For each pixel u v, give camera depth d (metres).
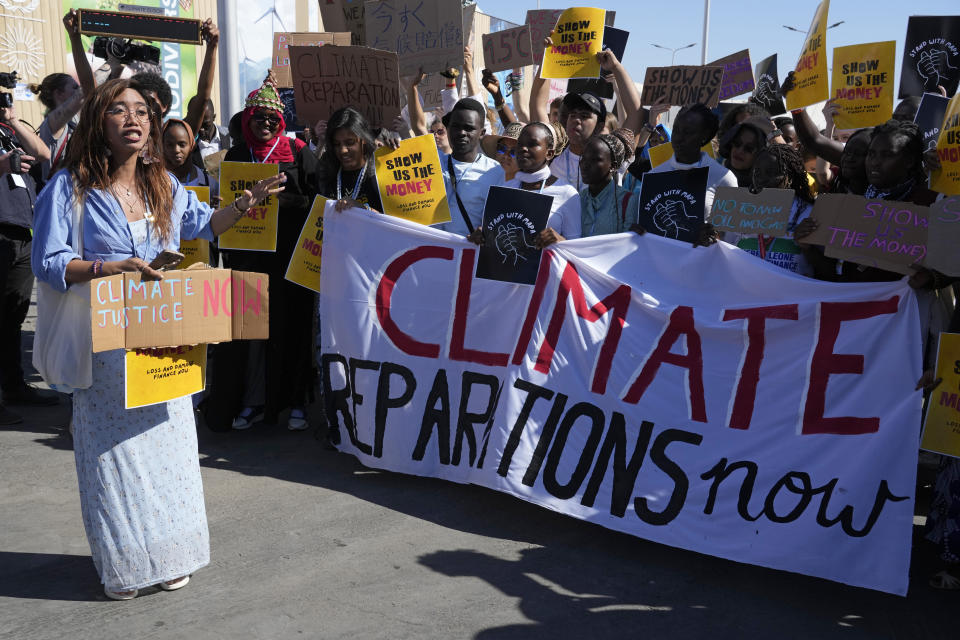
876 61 5.59
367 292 4.89
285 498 4.48
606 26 6.54
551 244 4.42
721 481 3.84
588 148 4.55
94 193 3.14
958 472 3.49
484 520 4.27
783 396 3.82
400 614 3.31
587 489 4.11
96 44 5.74
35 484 4.59
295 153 5.53
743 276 4.03
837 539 3.55
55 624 3.20
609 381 4.19
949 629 3.29
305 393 5.68
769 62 7.53
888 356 3.63
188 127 5.20
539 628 3.24
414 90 6.22
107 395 3.23
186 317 3.20
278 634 3.15
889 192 3.88
